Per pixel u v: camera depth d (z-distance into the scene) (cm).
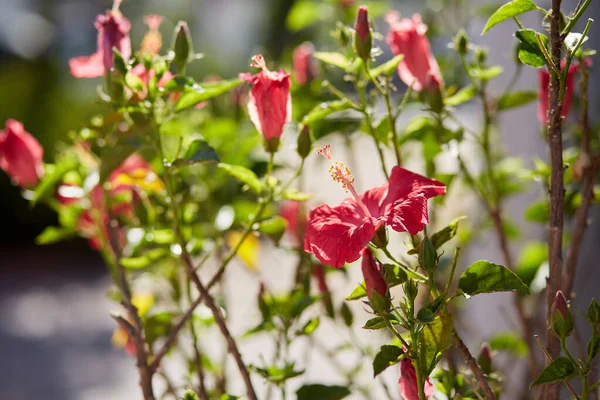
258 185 165
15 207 786
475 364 151
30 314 598
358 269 304
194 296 206
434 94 172
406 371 151
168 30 646
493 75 178
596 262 208
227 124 193
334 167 154
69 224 184
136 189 173
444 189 150
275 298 175
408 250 150
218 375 186
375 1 214
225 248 193
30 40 923
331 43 234
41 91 750
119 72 160
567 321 148
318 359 289
